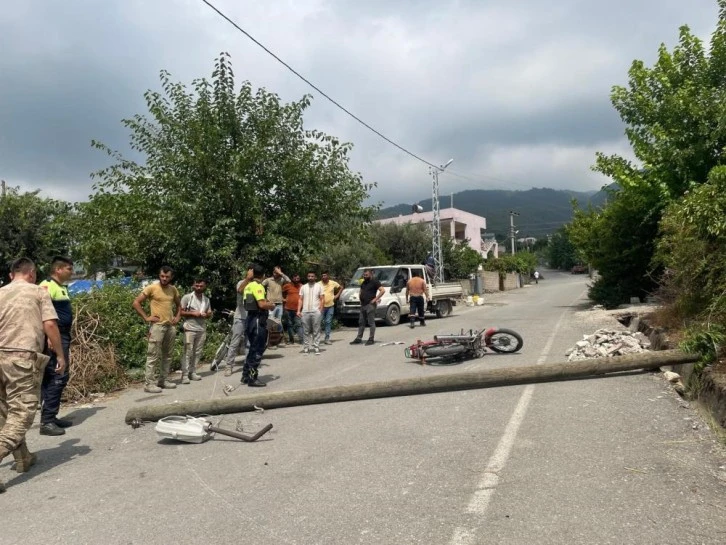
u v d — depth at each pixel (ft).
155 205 45.98
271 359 37.88
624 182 53.83
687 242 27.04
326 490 13.84
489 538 10.99
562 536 10.96
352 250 90.94
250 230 49.55
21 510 13.65
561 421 18.92
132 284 38.68
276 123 51.01
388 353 37.09
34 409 16.17
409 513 12.27
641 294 66.28
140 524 12.42
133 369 32.17
